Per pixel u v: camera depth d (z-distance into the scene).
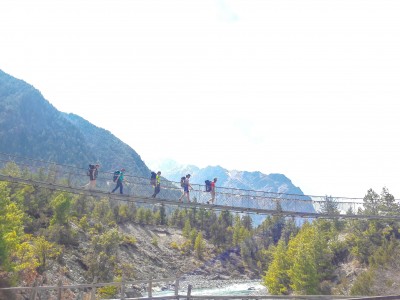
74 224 104.75
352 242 62.09
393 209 63.12
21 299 30.94
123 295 23.30
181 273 85.25
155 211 185.88
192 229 151.12
